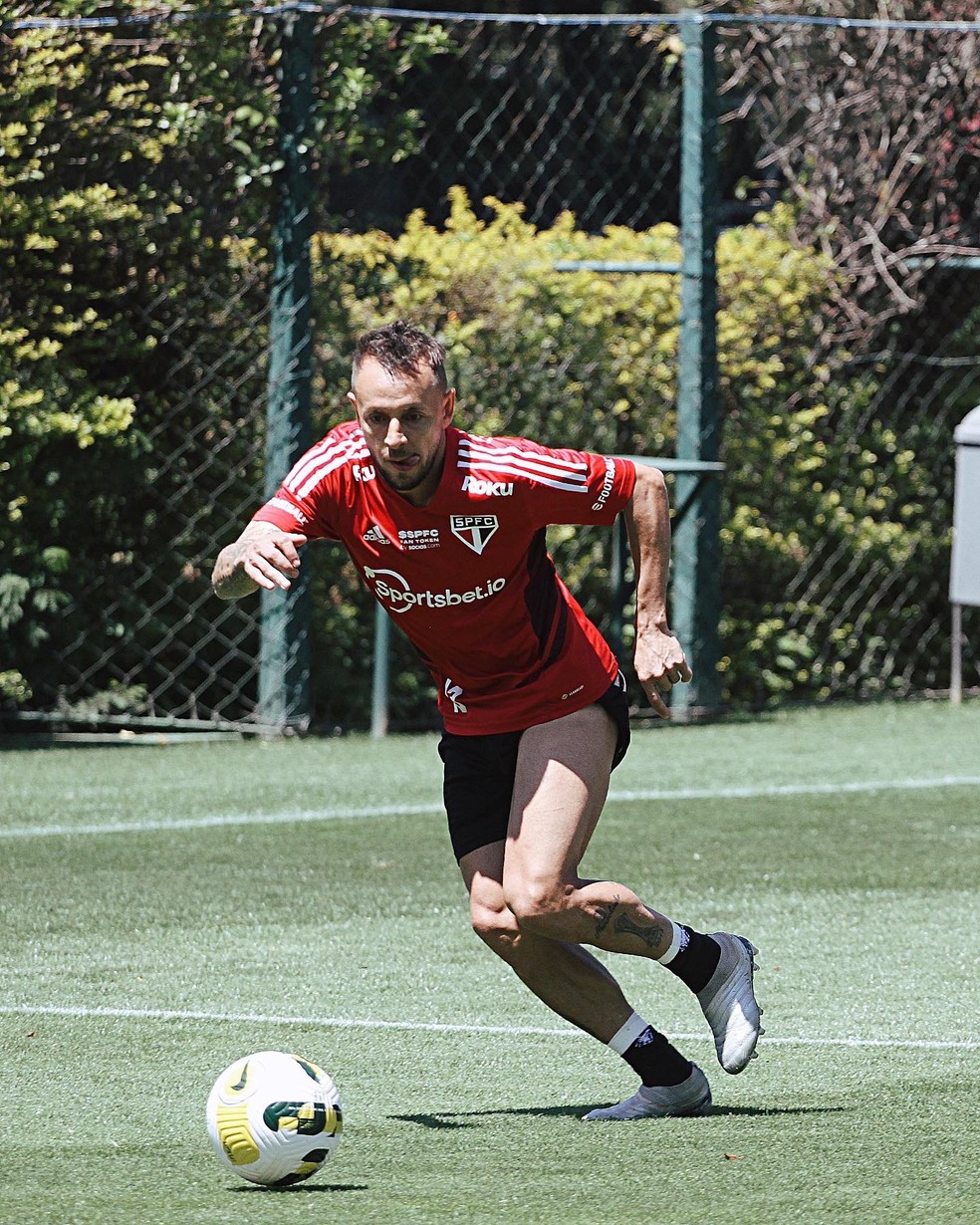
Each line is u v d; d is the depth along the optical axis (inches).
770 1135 558.3
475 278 1565.0
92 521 1462.8
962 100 1795.0
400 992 765.9
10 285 1416.1
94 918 901.8
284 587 566.9
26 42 1380.4
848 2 1795.0
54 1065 650.8
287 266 1443.2
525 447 590.2
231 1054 668.7
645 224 2397.9
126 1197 492.1
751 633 1695.4
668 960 604.7
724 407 1689.2
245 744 1464.1
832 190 1781.5
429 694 1583.4
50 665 1478.8
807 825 1154.7
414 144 1558.8
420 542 583.5
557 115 2361.0
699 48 1545.3
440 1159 534.0
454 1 2357.3
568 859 586.9
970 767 1374.3
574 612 615.8
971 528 1601.9
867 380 1749.5
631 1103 587.8
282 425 1448.1
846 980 788.0
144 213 1433.3
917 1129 563.2
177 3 1432.1
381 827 1145.4
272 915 911.7
